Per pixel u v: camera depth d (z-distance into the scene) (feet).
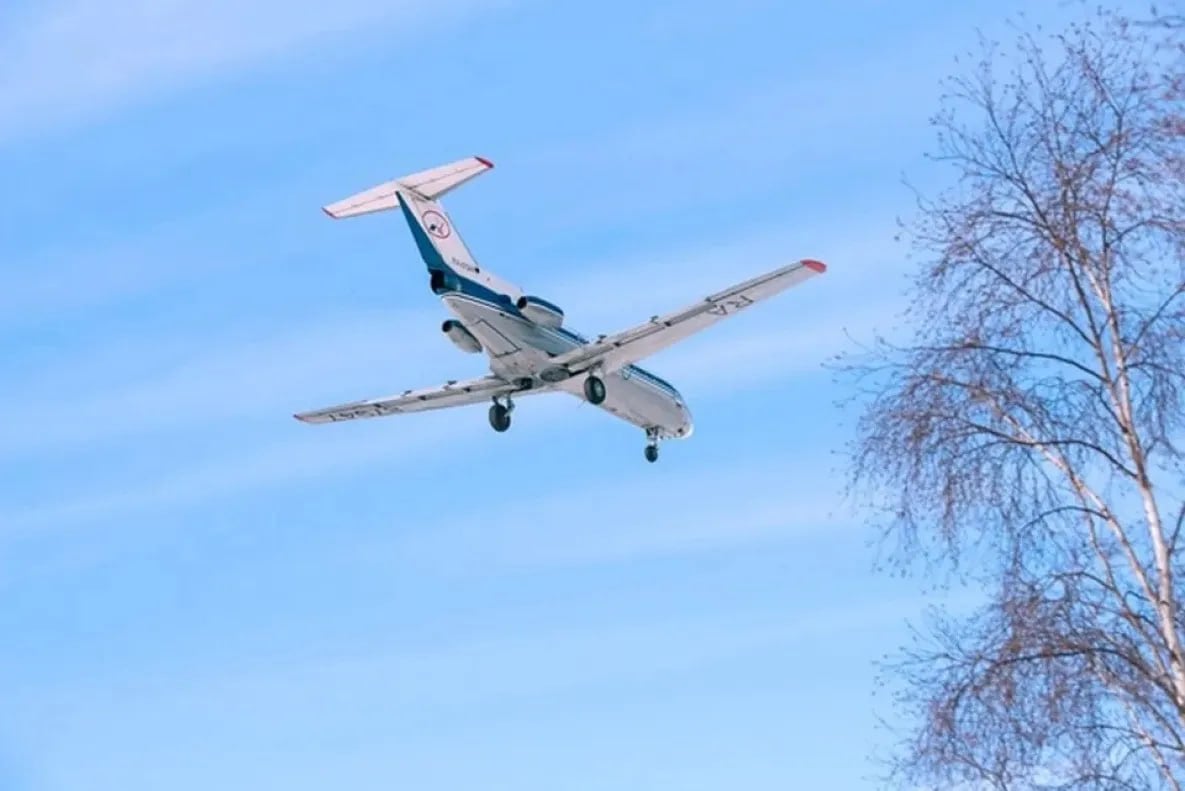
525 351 454.40
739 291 431.02
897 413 155.33
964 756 144.46
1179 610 146.00
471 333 445.78
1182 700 141.38
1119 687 143.43
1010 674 143.54
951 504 152.15
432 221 435.12
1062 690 142.10
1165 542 148.15
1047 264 155.63
